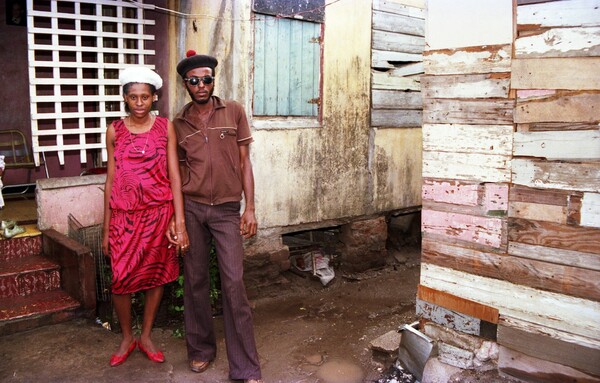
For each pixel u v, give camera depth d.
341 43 5.86
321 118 5.79
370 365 4.09
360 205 6.31
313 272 6.00
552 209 3.07
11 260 4.75
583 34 2.87
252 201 3.74
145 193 3.53
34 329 4.24
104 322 4.59
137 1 5.56
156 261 3.65
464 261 3.46
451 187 3.47
